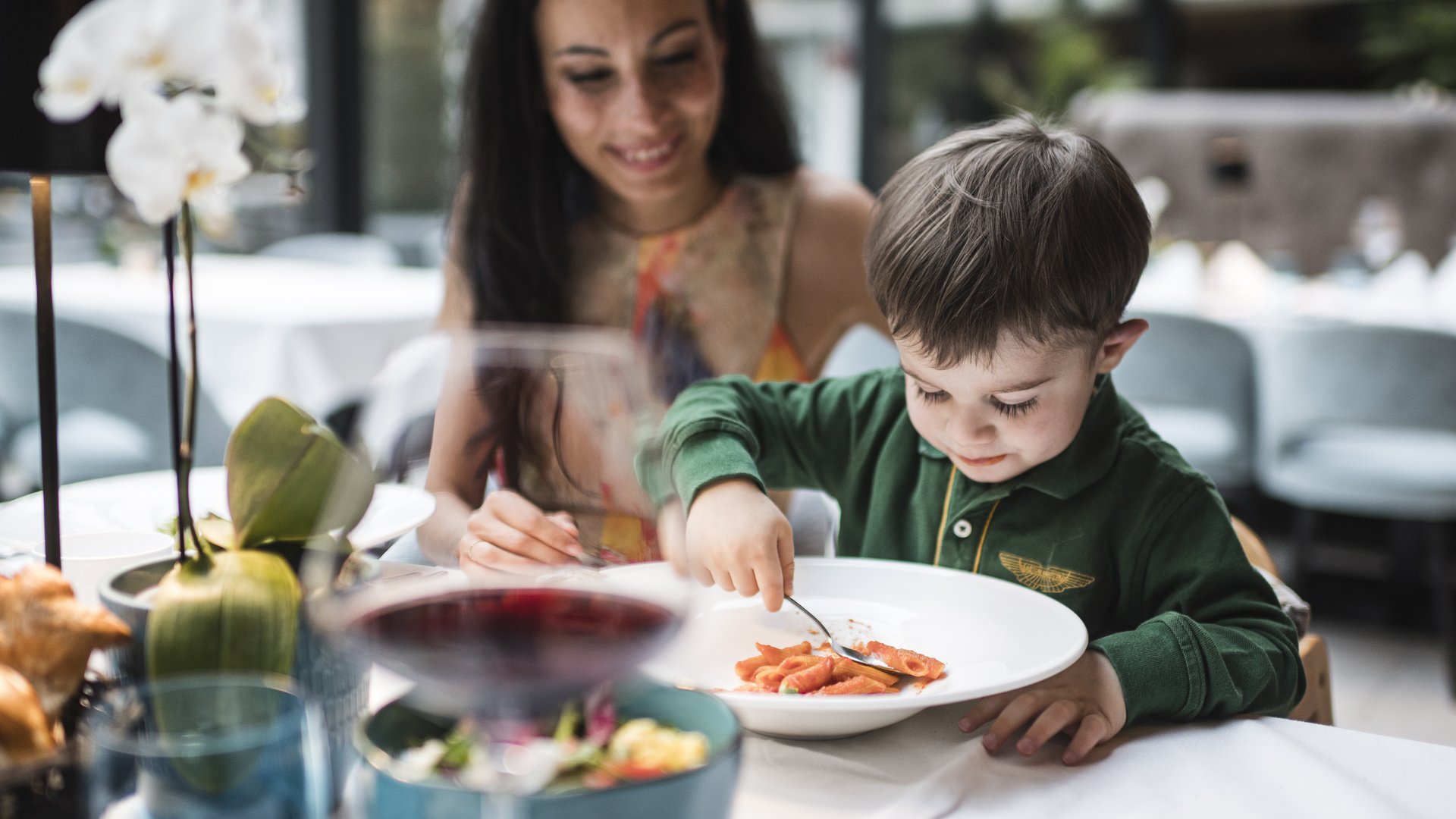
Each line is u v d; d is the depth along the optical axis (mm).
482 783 437
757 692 711
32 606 514
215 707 465
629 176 1262
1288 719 734
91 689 548
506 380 548
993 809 581
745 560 794
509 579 477
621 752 477
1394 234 3469
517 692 425
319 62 4559
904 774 624
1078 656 667
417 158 4773
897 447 1026
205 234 3523
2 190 3283
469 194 1346
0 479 2459
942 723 698
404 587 466
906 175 900
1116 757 654
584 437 553
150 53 537
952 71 5359
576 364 552
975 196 814
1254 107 3621
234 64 551
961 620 798
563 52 1217
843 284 1374
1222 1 4922
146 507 843
